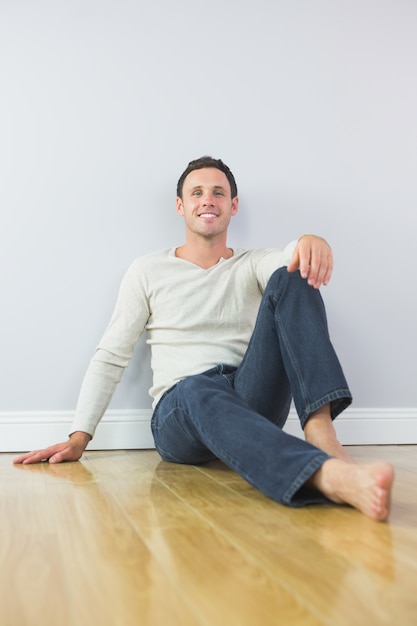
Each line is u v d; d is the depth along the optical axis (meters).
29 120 2.29
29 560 0.94
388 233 2.53
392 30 2.55
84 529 1.13
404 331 2.53
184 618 0.72
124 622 0.71
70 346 2.27
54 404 2.25
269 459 1.28
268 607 0.75
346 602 0.77
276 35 2.48
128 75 2.36
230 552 0.98
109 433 2.27
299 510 1.26
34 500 1.37
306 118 2.48
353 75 2.53
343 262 2.49
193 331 2.01
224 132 2.42
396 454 2.19
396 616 0.72
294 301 1.60
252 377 1.69
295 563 0.92
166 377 1.98
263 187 2.44
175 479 1.64
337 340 2.47
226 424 1.37
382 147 2.54
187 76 2.40
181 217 2.37
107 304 2.30
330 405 1.55
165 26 2.39
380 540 1.04
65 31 2.32
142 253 2.34
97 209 2.31
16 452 2.21
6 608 0.75
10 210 2.26
